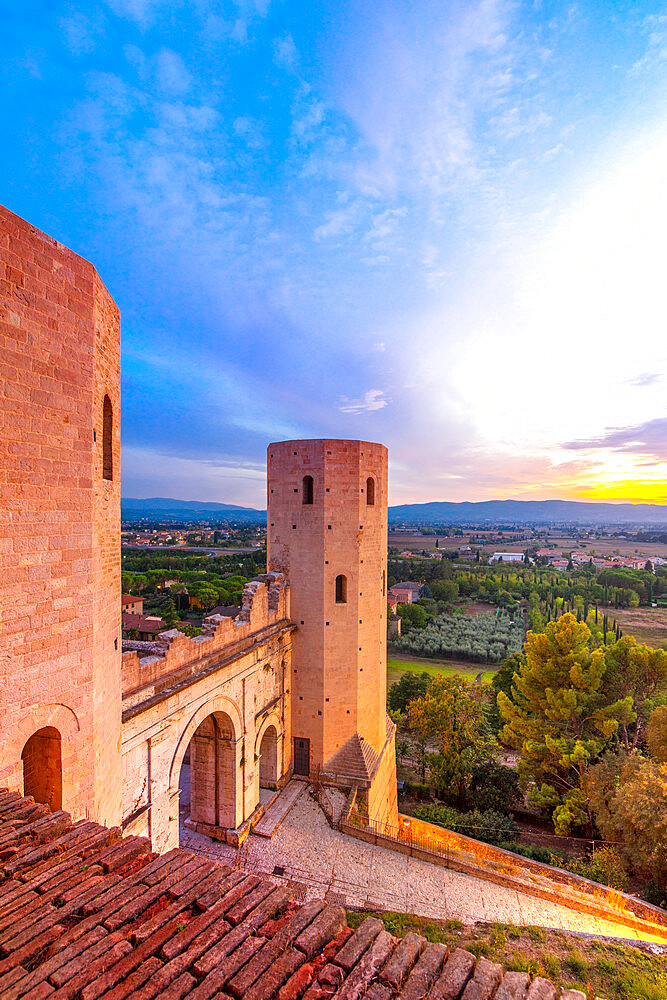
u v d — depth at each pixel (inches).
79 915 224.8
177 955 199.5
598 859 1080.2
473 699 1699.1
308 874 831.7
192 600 3848.4
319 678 1123.9
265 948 203.9
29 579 366.0
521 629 3998.5
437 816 1344.7
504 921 780.6
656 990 574.2
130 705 592.1
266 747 1064.8
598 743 1353.3
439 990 188.5
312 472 1131.3
